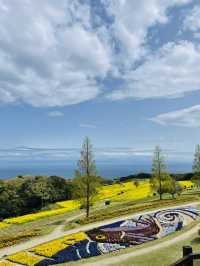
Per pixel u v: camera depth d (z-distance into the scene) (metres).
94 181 68.25
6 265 36.75
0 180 98.94
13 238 49.97
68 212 82.00
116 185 132.75
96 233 50.38
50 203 103.06
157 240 43.00
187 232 46.31
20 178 107.00
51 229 56.16
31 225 67.56
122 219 59.12
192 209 63.97
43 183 103.25
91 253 40.22
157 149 83.88
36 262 37.69
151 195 96.75
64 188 107.50
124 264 31.41
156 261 31.08
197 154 84.81
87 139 68.81
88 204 67.06
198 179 85.06
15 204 94.94
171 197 85.88
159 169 83.00
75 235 49.69
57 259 38.53
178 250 34.97
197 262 18.17
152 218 58.38
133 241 44.81
